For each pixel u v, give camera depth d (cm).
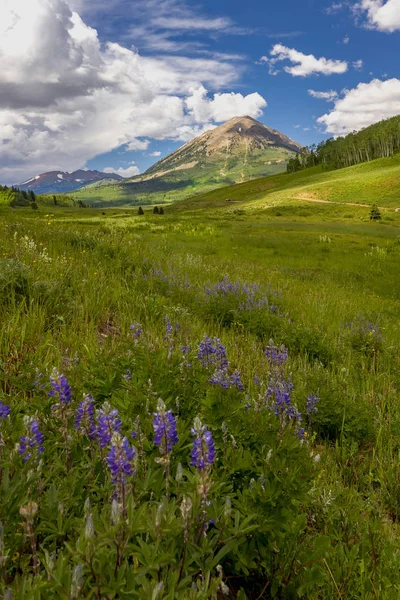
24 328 484
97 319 662
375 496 358
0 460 187
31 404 289
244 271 1914
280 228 5300
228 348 658
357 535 284
